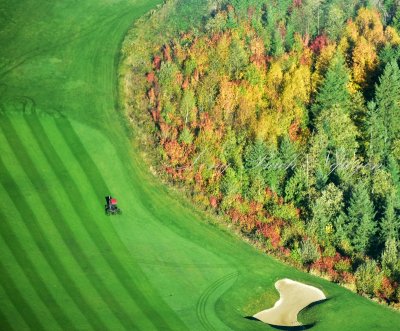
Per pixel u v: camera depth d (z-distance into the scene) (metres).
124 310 71.06
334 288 82.69
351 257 87.94
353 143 102.88
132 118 98.25
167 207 87.56
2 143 89.38
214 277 79.81
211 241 84.88
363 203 90.44
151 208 86.75
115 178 89.00
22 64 103.50
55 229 79.31
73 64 105.25
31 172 86.31
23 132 91.69
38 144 90.56
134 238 81.56
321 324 76.62
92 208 83.81
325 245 89.12
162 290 75.56
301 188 94.69
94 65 105.69
